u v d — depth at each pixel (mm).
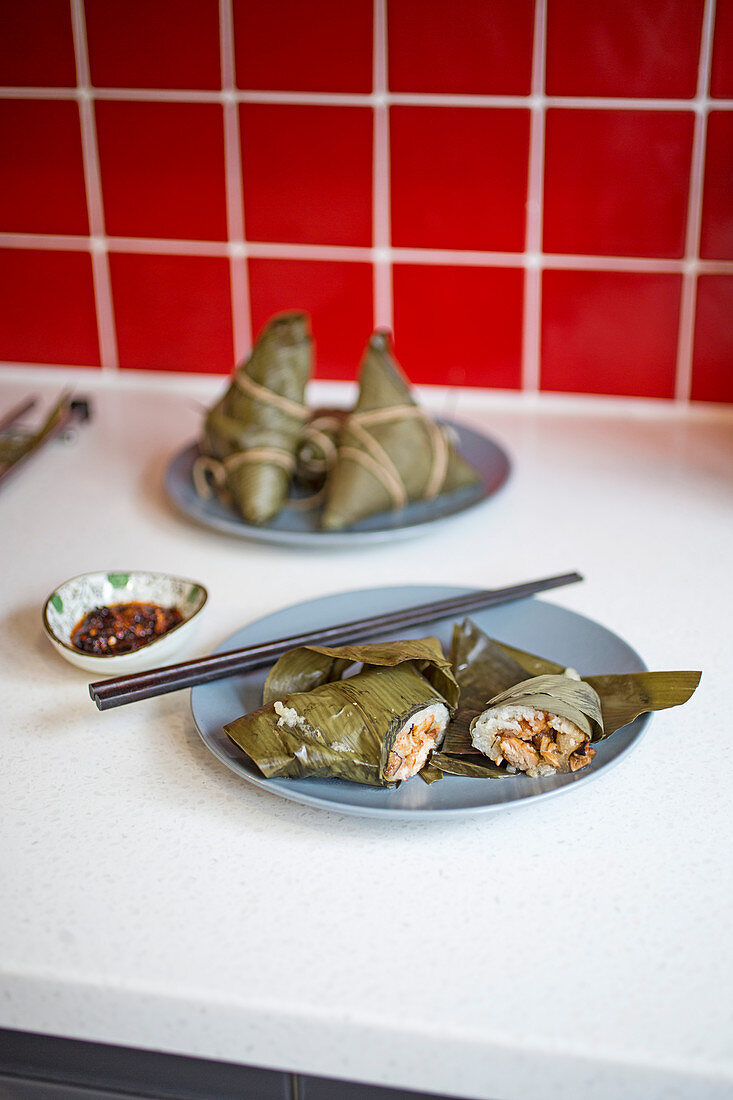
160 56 900
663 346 926
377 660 557
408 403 792
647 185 879
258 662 589
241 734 536
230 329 981
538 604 659
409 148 899
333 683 554
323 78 888
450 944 463
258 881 499
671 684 562
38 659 639
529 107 873
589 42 847
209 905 486
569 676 582
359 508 767
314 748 526
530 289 926
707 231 884
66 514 798
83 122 928
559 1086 427
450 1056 430
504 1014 431
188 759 566
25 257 979
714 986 443
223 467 791
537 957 457
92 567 729
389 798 522
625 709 560
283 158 917
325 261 944
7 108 931
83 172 945
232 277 961
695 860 508
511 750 538
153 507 810
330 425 826
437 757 546
